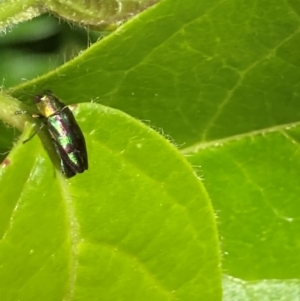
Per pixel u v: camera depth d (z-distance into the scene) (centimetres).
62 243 7
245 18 8
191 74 8
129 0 8
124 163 7
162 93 8
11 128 8
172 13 7
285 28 8
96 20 8
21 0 8
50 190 7
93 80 8
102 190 7
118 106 8
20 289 7
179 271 8
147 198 7
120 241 7
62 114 7
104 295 8
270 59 8
